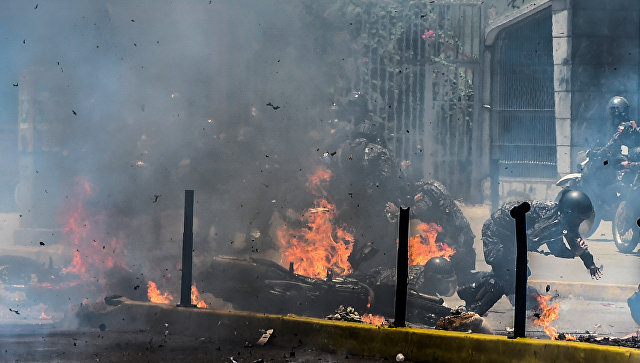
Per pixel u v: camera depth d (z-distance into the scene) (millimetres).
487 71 52656
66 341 18188
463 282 25547
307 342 17766
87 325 20266
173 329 19438
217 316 18984
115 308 20266
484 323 18219
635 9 48844
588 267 19953
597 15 49000
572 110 49000
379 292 21047
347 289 21078
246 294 21656
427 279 23938
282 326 18156
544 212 20234
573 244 19859
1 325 20484
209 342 18266
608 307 24594
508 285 20891
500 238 20797
